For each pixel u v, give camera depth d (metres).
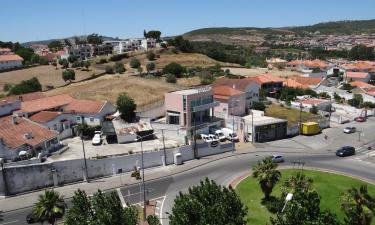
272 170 53.81
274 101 125.75
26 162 65.75
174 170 72.06
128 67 185.50
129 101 92.69
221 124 95.38
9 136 69.38
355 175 67.94
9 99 94.12
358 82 154.75
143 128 86.62
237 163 75.50
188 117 89.81
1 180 61.59
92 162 68.19
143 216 53.94
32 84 135.12
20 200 60.66
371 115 118.19
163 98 117.38
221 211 39.22
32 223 53.44
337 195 58.28
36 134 73.44
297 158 78.19
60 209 42.91
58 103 97.06
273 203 53.69
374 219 47.75
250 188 62.56
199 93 92.06
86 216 41.22
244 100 104.12
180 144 81.00
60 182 66.06
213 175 69.38
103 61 197.88
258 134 89.62
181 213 40.69
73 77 157.88
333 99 133.12
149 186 65.19
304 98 127.38
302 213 36.75
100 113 91.12
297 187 46.59
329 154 80.88
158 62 196.75
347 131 97.19
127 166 71.44
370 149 83.69
